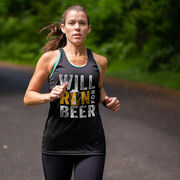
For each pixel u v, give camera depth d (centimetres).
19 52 6328
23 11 7462
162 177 963
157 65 3766
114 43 5156
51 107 574
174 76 3353
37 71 565
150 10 4084
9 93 2562
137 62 4241
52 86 565
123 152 1185
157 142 1309
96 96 580
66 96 559
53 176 577
